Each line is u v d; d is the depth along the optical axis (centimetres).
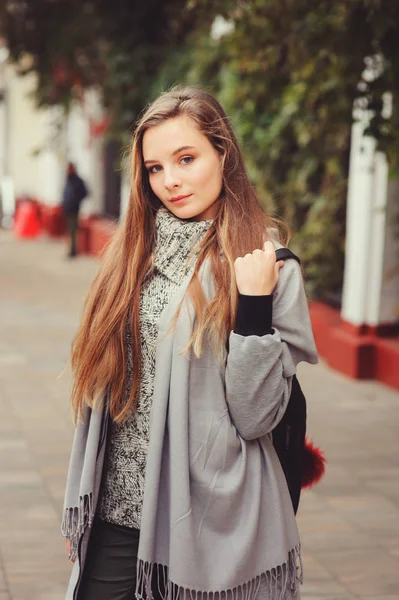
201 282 214
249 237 219
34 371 826
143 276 224
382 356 779
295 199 941
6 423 649
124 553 228
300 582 227
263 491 219
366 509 490
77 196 1677
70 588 229
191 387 213
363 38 531
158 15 1144
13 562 414
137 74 1143
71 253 1700
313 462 241
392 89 555
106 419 226
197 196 220
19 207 2289
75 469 231
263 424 212
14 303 1210
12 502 490
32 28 1141
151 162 222
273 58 627
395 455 589
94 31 1136
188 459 213
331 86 574
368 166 771
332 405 712
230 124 227
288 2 568
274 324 214
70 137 1869
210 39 978
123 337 222
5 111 2402
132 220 228
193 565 213
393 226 779
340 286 937
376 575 405
